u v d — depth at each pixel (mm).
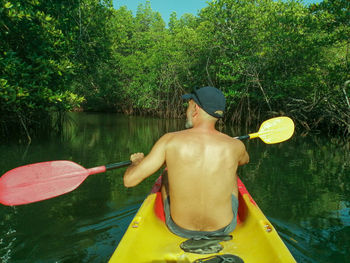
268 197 3465
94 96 22562
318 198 3426
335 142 8273
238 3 12969
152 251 1617
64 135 9289
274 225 2680
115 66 20656
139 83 20125
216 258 1510
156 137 8953
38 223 2723
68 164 2197
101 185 3900
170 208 1642
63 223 2719
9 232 2537
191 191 1499
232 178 1527
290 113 12000
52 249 2258
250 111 14367
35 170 2129
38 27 6512
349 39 8812
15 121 8305
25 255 2172
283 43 11297
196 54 16516
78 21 9508
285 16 11133
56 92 6992
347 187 3855
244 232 1789
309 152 6488
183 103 18062
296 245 2303
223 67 14555
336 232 2529
